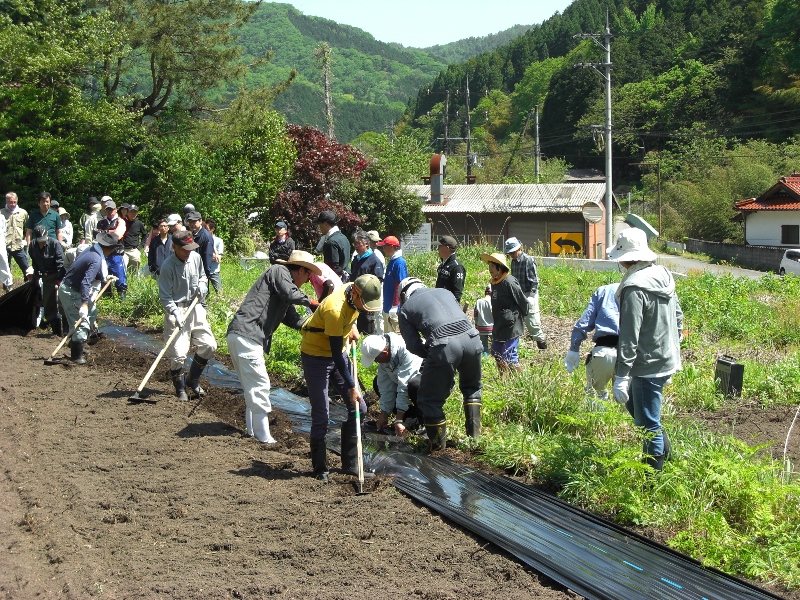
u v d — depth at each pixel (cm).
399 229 3350
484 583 516
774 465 692
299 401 952
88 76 2698
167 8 2683
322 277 952
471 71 11669
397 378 824
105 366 1102
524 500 647
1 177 2511
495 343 1034
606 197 3647
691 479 667
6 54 2497
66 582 498
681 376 1065
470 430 789
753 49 7462
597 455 693
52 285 1280
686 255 5397
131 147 2767
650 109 7956
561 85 8819
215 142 2781
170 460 726
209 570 523
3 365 1079
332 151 3103
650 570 532
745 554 562
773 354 1299
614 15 9919
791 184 4947
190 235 910
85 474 690
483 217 4238
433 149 9744
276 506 626
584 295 1922
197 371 954
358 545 564
